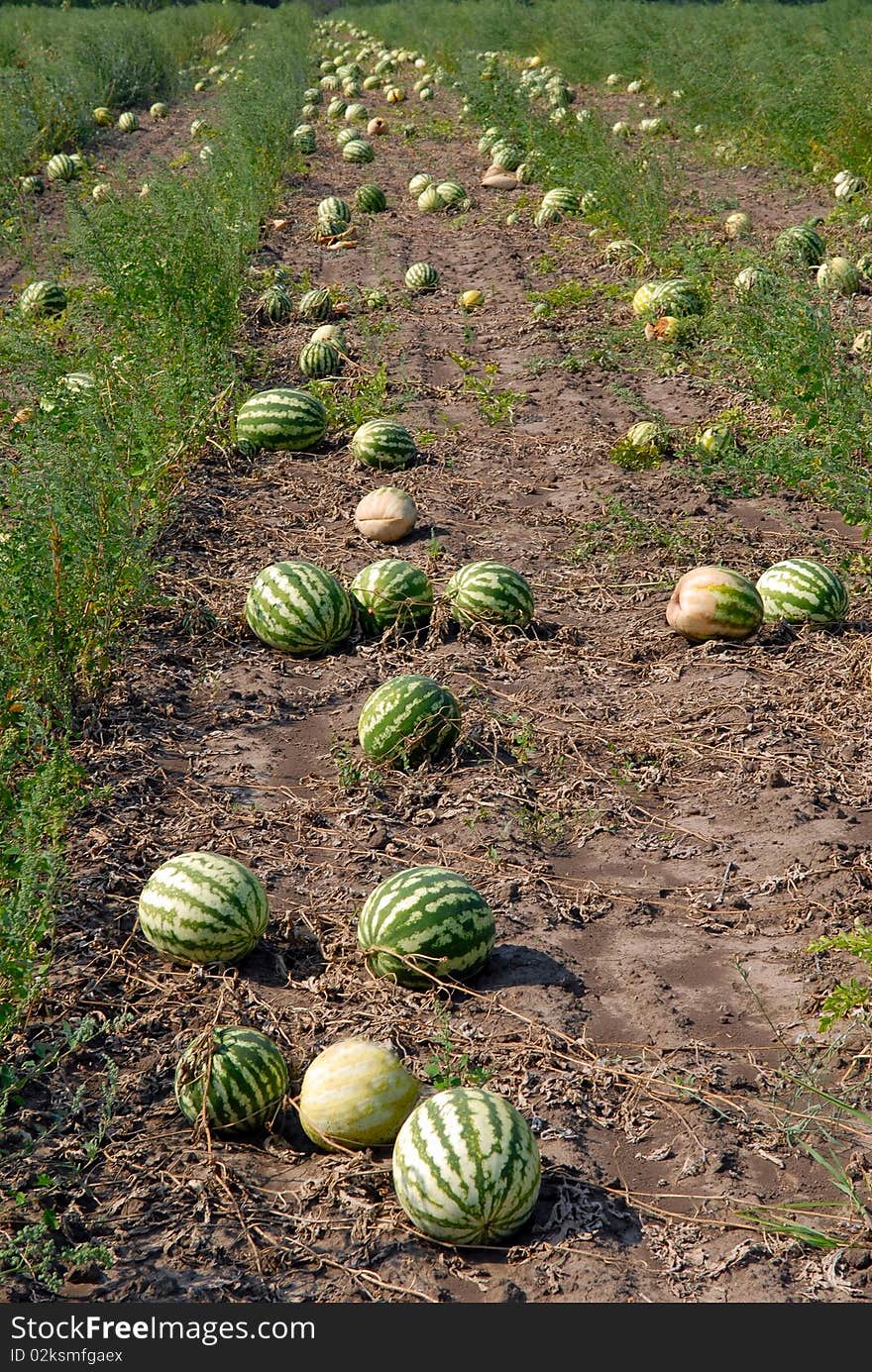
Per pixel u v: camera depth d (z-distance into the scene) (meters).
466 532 9.20
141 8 41.22
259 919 5.15
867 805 6.09
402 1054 4.66
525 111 21.69
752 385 11.13
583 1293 3.74
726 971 5.10
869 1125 4.32
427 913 4.95
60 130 24.19
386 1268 3.85
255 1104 4.33
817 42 22.92
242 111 21.09
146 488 8.26
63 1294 3.75
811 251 14.26
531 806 6.20
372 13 45.22
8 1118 4.35
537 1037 4.71
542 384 12.07
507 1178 3.84
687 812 6.15
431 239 17.92
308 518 9.50
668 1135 4.32
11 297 15.02
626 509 9.32
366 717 6.52
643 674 7.38
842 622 7.70
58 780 5.86
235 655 7.72
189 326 11.10
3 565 6.80
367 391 11.66
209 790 6.37
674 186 17.14
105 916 5.40
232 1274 3.83
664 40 27.88
